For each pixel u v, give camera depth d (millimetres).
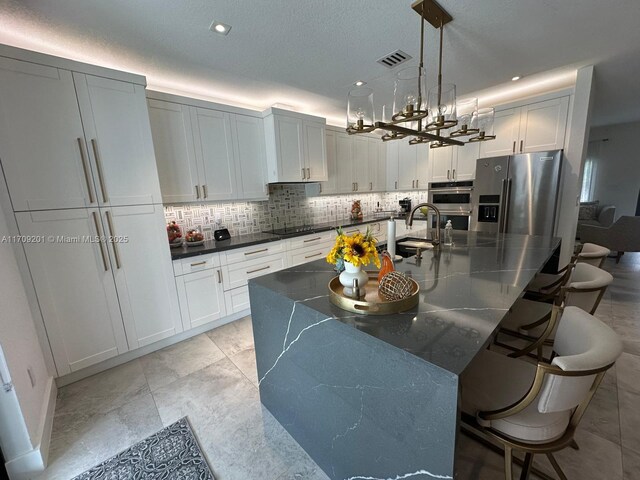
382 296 1274
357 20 1843
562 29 2045
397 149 5102
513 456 1385
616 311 2918
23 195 1838
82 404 1912
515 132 3619
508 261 1893
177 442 1597
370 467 1134
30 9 1626
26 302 1833
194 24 1822
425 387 858
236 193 3219
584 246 2242
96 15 1700
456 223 4262
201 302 2787
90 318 2162
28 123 1827
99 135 2092
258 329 1700
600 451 1413
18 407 1397
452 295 1331
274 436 1625
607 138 6297
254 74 2645
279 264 3430
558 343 1271
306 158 3674
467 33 2045
